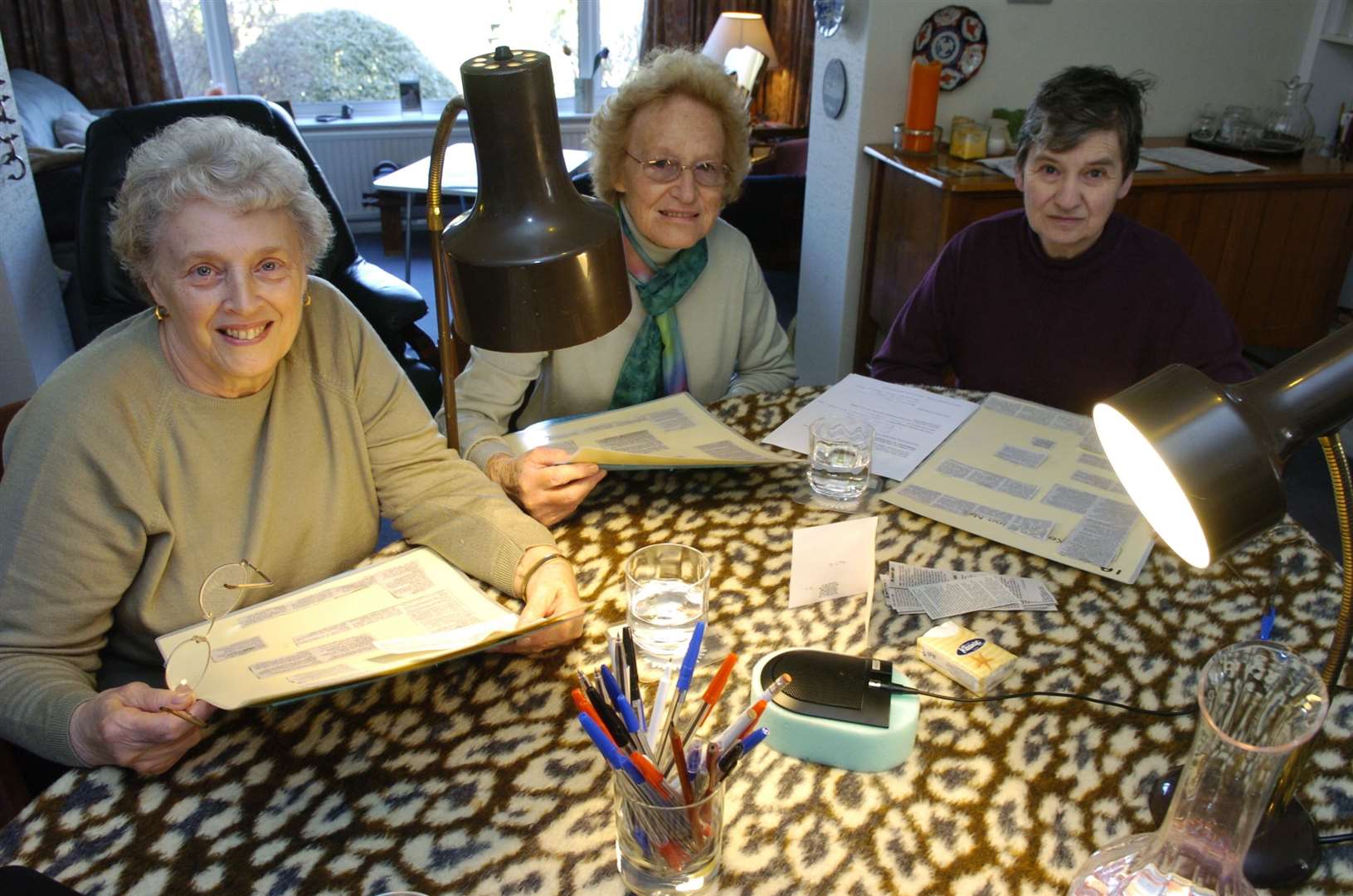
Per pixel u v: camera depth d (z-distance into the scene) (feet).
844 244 11.03
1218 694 2.37
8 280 8.75
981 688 3.27
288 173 3.65
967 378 6.50
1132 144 5.55
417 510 4.25
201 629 3.47
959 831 2.79
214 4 17.20
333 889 2.61
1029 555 4.08
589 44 18.89
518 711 3.27
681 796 2.52
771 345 6.23
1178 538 2.50
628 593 3.55
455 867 2.68
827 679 3.12
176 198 3.42
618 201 5.58
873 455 4.85
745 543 4.17
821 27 10.73
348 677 2.88
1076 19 10.10
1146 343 6.01
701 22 18.29
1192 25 10.32
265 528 3.98
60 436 3.57
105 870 2.66
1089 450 4.91
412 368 8.68
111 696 3.07
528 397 5.95
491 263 2.98
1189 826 2.31
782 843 2.75
